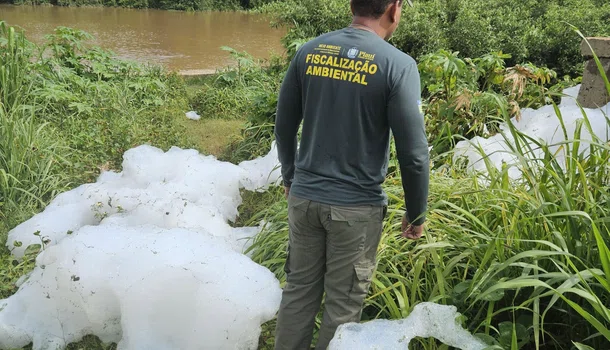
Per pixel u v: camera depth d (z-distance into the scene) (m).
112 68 7.79
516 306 2.59
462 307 2.71
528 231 2.76
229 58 11.92
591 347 2.32
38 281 3.05
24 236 3.71
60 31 7.60
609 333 2.06
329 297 2.44
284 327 2.54
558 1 10.34
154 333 2.88
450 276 2.88
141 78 7.43
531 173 2.80
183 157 4.80
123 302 2.91
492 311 2.61
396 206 3.14
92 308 2.95
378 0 2.20
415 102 2.11
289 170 2.61
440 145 4.27
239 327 2.86
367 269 2.40
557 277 2.33
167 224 3.76
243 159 5.41
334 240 2.34
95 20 18.17
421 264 2.74
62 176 4.58
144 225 3.42
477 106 4.98
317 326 2.90
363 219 2.30
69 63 7.45
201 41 14.47
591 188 2.82
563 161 3.79
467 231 3.00
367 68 2.14
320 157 2.29
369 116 2.18
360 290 2.42
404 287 2.78
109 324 2.99
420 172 2.19
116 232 3.26
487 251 2.50
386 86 2.12
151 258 3.03
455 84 5.19
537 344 2.24
